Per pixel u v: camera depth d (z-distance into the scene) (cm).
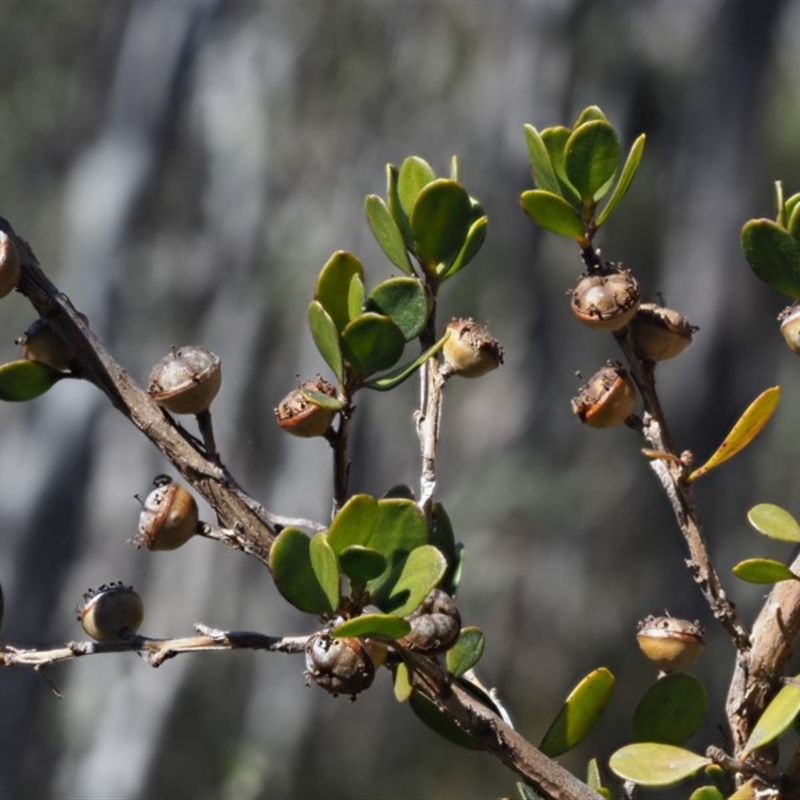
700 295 1510
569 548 1480
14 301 1588
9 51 1502
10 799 1150
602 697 180
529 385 1500
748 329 1522
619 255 1560
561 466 1501
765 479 1532
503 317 1488
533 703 1454
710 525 1448
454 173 191
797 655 591
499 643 1472
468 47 1500
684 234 1530
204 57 1384
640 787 185
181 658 1280
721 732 186
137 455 1269
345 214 1455
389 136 1480
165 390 168
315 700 1381
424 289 175
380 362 166
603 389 188
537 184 188
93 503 1259
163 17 1376
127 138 1330
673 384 1505
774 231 176
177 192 1407
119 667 1266
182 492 173
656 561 1467
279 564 149
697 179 1530
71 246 1318
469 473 1497
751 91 1518
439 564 152
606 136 178
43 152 1511
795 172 1661
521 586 1475
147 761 1250
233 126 1409
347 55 1478
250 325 1427
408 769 1392
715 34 1526
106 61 1480
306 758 1379
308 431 167
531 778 163
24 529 1202
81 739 1248
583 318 182
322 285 171
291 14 1454
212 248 1421
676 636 187
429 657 160
